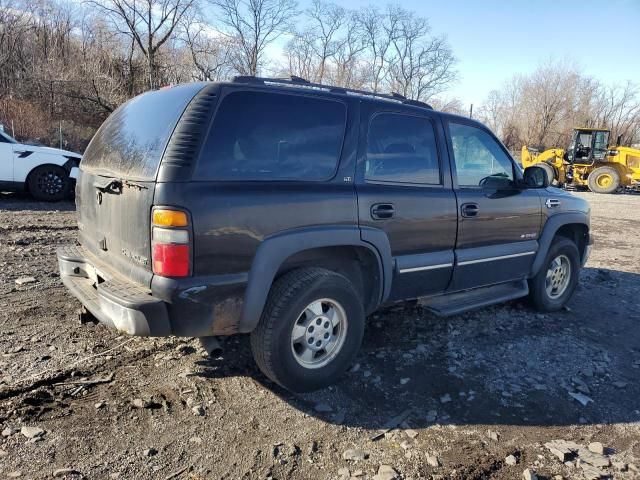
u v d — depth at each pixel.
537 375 3.79
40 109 23.14
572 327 4.86
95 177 3.41
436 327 4.55
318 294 3.20
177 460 2.62
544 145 48.31
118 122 3.56
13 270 5.51
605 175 22.25
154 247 2.74
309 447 2.79
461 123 4.21
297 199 3.10
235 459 2.66
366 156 3.51
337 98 3.43
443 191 3.96
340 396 3.34
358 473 2.61
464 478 2.63
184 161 2.74
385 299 3.67
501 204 4.39
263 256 2.95
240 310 2.93
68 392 3.15
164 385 3.31
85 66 26.64
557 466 2.77
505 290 4.77
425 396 3.40
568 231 5.53
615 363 4.11
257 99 3.07
